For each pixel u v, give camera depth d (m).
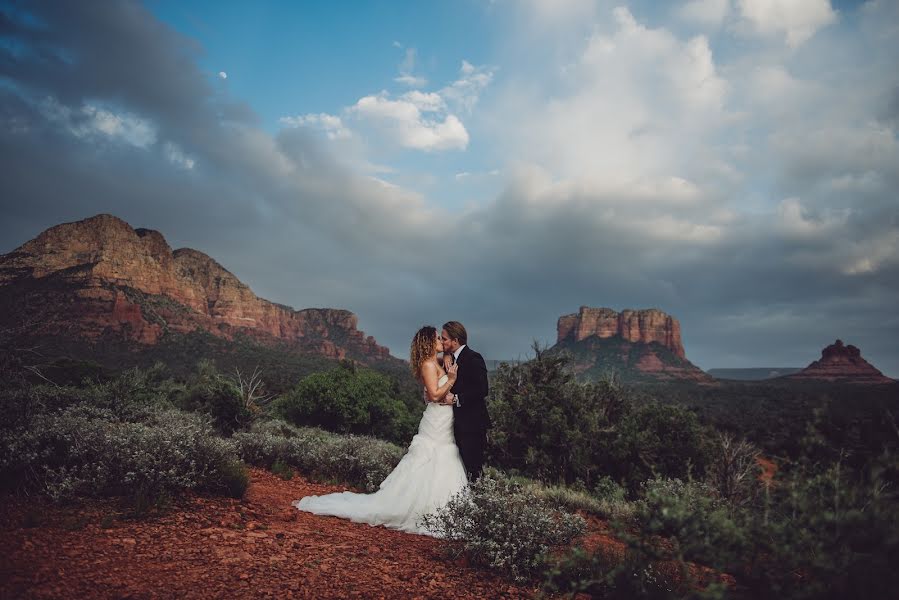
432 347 5.72
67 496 4.61
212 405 14.36
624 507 8.20
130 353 127.56
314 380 29.34
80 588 3.02
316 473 8.35
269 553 4.03
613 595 3.55
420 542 4.98
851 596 2.62
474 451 5.64
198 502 5.18
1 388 6.71
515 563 4.14
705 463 14.80
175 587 3.21
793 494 2.75
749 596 3.08
